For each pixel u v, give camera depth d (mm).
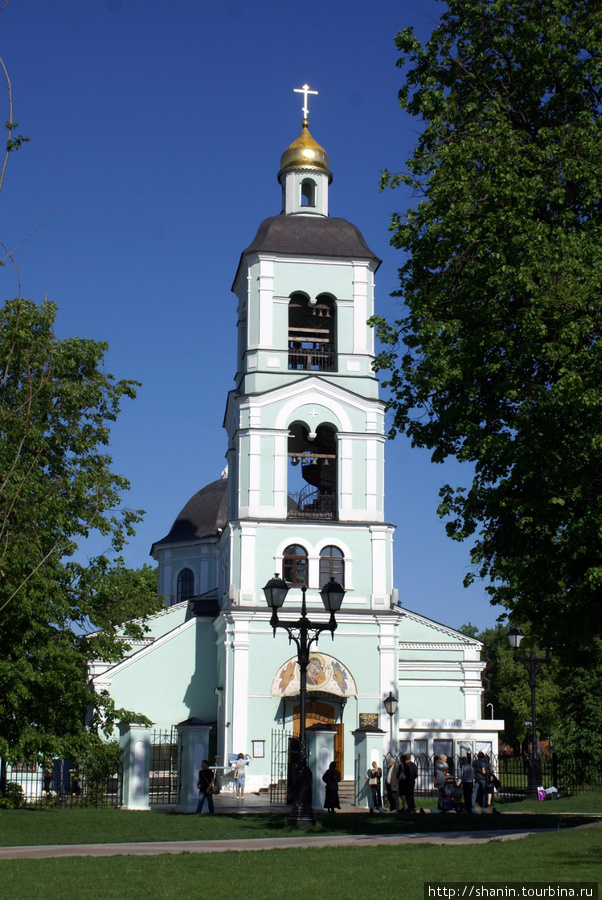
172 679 47344
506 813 31000
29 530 27969
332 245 47031
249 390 45688
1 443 25094
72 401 33344
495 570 22438
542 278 21141
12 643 29812
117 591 33625
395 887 13953
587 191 22312
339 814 29875
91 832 23219
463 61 24766
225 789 41656
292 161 49406
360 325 46812
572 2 23797
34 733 29297
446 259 23344
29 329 29031
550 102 23812
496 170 22406
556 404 20203
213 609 49156
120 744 32062
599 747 48875
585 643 24812
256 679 43062
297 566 44562
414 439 23891
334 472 46562
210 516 63531
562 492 20844
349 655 43812
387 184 24609
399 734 44000
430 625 50219
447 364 22047
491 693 99688
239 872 15648
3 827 23828
